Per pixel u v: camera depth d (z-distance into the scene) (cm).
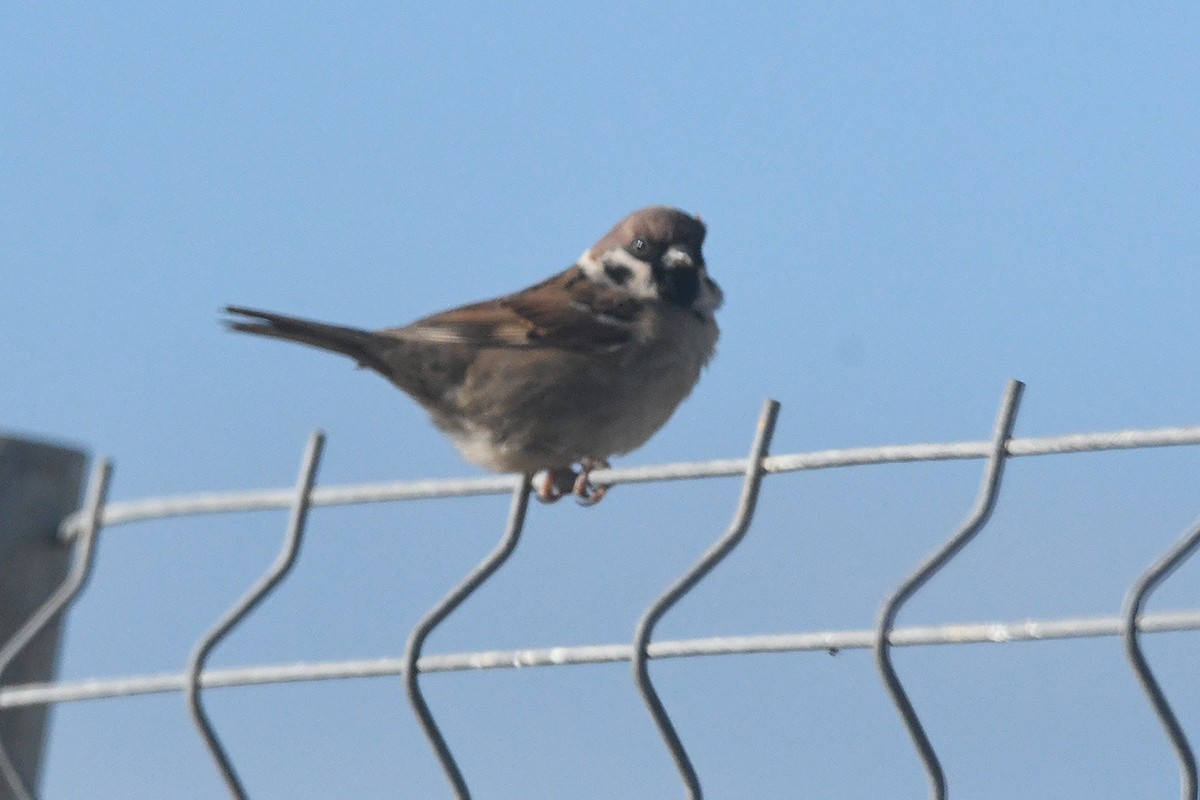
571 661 749
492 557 794
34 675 968
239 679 844
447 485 821
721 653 708
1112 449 643
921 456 685
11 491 984
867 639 674
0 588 973
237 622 852
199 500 913
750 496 729
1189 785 612
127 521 940
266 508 873
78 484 1008
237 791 858
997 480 666
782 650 694
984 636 650
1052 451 653
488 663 773
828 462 711
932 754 668
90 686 902
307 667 826
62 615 984
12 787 950
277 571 852
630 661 731
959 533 664
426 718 798
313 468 858
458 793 795
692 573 726
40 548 987
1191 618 610
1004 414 665
